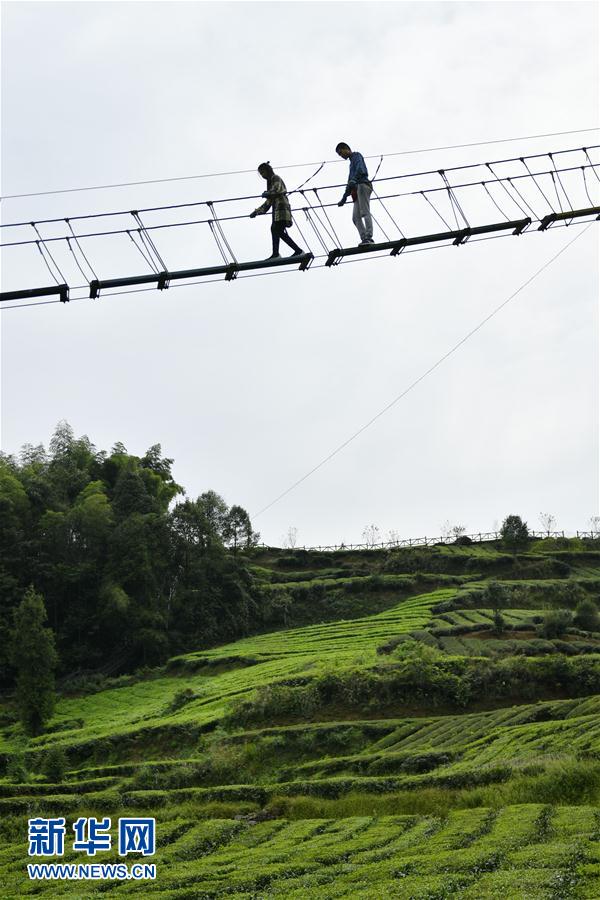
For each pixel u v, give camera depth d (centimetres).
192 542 10156
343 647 7431
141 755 5512
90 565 9475
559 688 5591
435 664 5828
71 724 6831
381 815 3147
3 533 9544
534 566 10356
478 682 5594
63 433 11762
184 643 9275
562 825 2469
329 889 2180
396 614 8706
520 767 3303
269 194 2217
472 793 3097
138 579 9381
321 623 9725
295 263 2245
